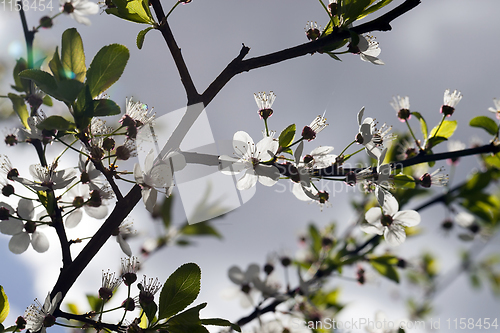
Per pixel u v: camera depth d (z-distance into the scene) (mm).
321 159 456
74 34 428
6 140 464
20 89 463
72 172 449
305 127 461
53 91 418
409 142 526
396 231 484
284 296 544
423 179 492
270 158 442
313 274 586
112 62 428
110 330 431
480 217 563
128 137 431
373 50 460
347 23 442
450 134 500
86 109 420
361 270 611
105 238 425
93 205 447
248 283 559
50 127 420
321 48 448
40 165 447
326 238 611
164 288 427
